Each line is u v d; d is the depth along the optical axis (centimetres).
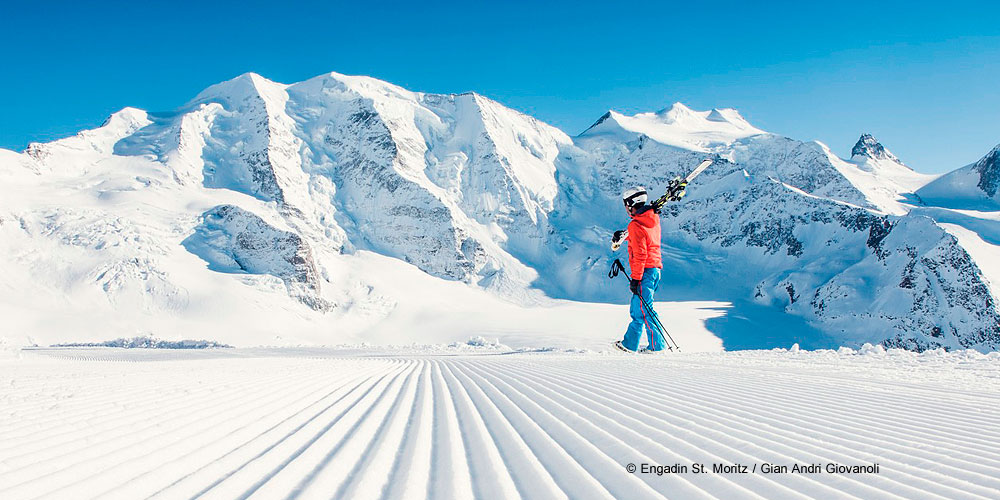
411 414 400
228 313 8681
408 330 9756
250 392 494
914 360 894
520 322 9656
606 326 9212
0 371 866
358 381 649
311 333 9094
